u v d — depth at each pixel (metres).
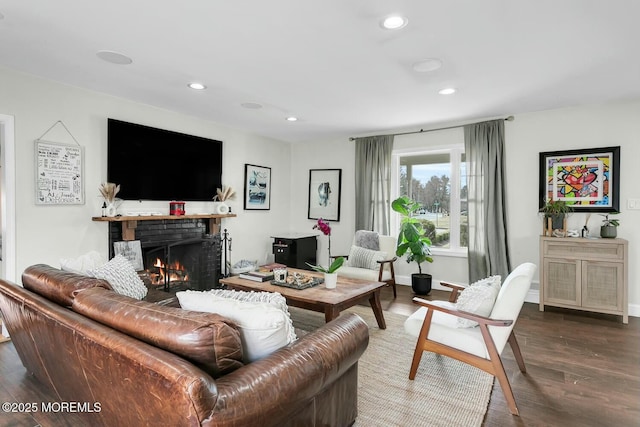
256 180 5.54
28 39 2.43
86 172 3.50
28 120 3.11
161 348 1.27
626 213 3.74
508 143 4.33
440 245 4.97
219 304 1.56
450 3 1.97
